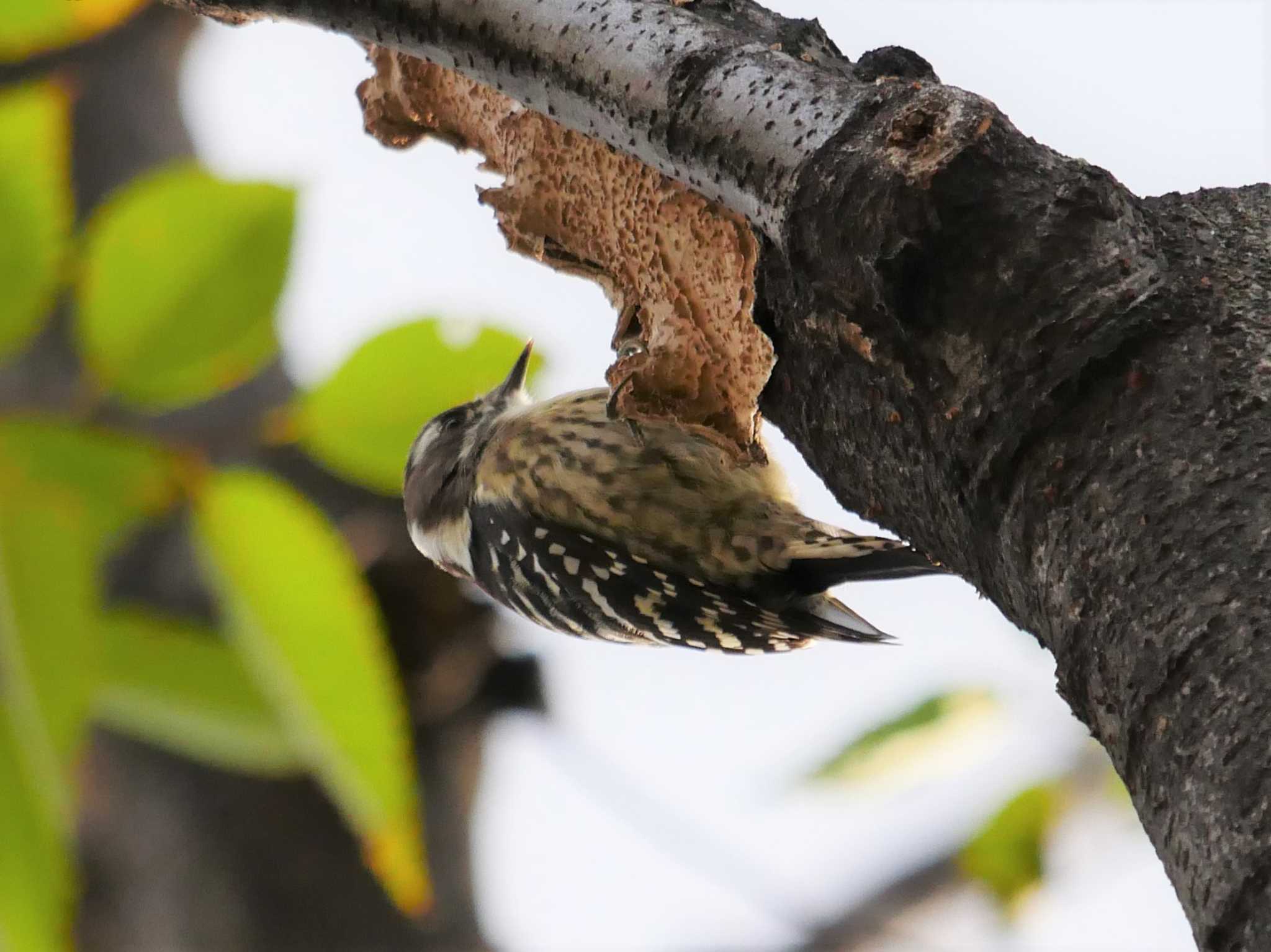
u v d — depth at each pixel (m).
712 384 5.57
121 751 5.69
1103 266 4.79
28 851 5.54
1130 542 4.49
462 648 5.68
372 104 5.61
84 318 5.54
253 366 5.55
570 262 5.59
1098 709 4.50
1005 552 4.91
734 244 5.55
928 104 4.95
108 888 5.68
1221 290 4.82
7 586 5.54
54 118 5.54
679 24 5.50
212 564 5.55
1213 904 3.93
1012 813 5.72
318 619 5.55
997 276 4.83
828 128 5.11
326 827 5.69
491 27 5.51
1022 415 4.79
